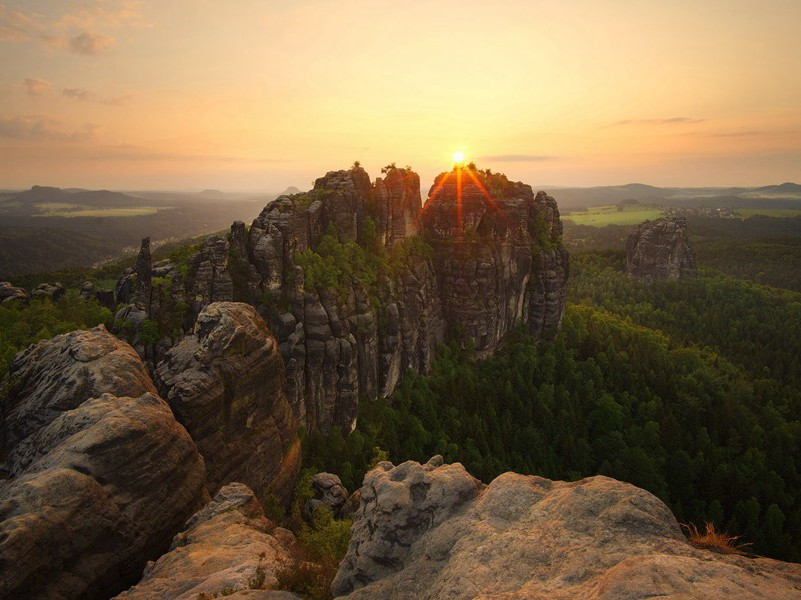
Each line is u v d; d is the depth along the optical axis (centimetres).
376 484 2086
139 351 6316
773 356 16288
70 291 8856
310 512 6175
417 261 10912
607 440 9500
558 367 12069
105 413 3694
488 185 12656
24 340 6438
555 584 1259
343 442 7838
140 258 6550
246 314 6225
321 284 8256
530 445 9112
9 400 4603
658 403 10944
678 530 1425
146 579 2733
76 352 4606
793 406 12188
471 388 10094
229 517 3538
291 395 7506
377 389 9244
